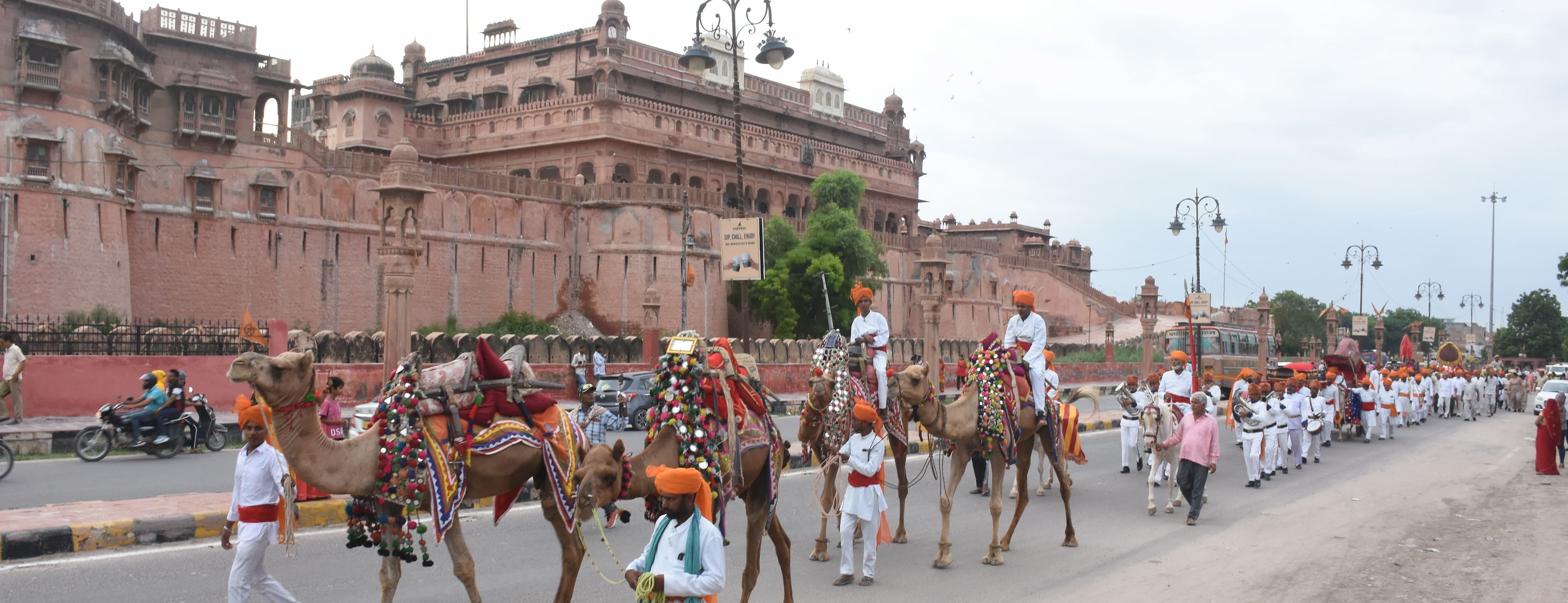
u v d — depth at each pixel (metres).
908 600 8.66
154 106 45.00
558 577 9.16
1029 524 12.40
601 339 35.09
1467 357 67.56
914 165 89.50
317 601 8.18
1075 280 93.06
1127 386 17.55
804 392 38.62
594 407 13.32
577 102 61.94
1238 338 45.12
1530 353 91.25
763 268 20.23
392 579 6.70
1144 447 21.09
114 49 40.41
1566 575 10.02
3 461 14.50
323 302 48.94
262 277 46.75
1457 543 11.54
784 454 8.00
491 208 55.34
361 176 51.06
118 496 12.70
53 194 38.25
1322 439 23.17
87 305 39.06
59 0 39.03
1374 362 59.88
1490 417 36.75
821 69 85.50
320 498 11.34
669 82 69.19
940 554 9.94
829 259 58.78
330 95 63.78
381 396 6.83
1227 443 23.25
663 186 58.66
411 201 17.20
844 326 59.47
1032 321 10.99
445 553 9.96
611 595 8.57
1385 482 16.69
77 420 21.64
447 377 6.89
